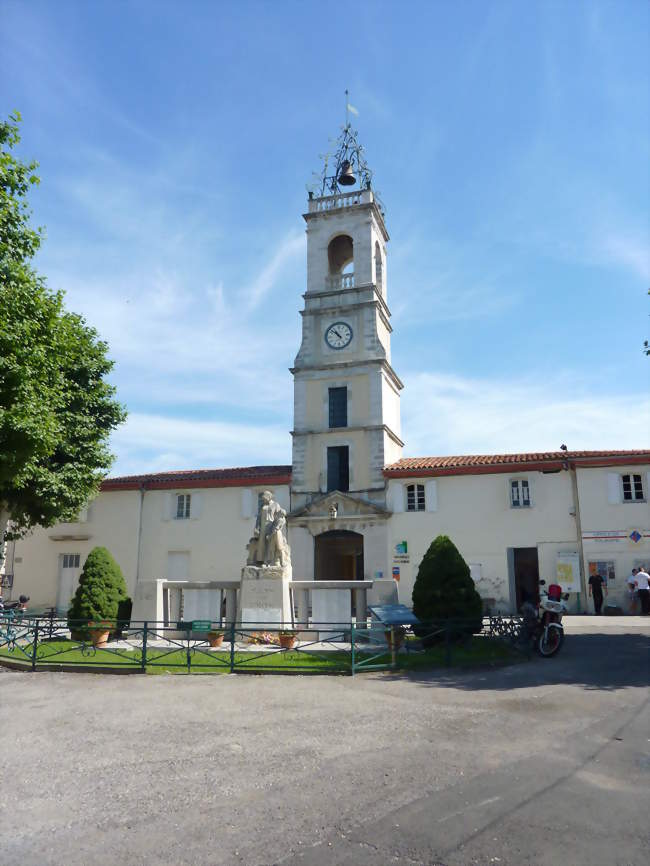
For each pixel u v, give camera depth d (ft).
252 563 50.62
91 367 71.56
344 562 108.88
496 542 87.25
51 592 99.71
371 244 105.91
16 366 46.50
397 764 20.39
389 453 99.14
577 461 85.66
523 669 37.88
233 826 15.87
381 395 98.32
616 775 19.13
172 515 99.60
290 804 17.21
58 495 67.97
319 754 21.48
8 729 25.05
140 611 51.03
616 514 83.66
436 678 35.50
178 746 22.54
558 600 43.42
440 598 46.50
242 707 28.43
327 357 103.04
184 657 40.96
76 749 22.30
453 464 91.45
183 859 14.20
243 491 97.86
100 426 73.92
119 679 35.76
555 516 85.92
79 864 14.01
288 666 37.17
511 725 24.99
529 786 18.28
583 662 39.99
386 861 13.99
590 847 14.48
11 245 49.01
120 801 17.54
